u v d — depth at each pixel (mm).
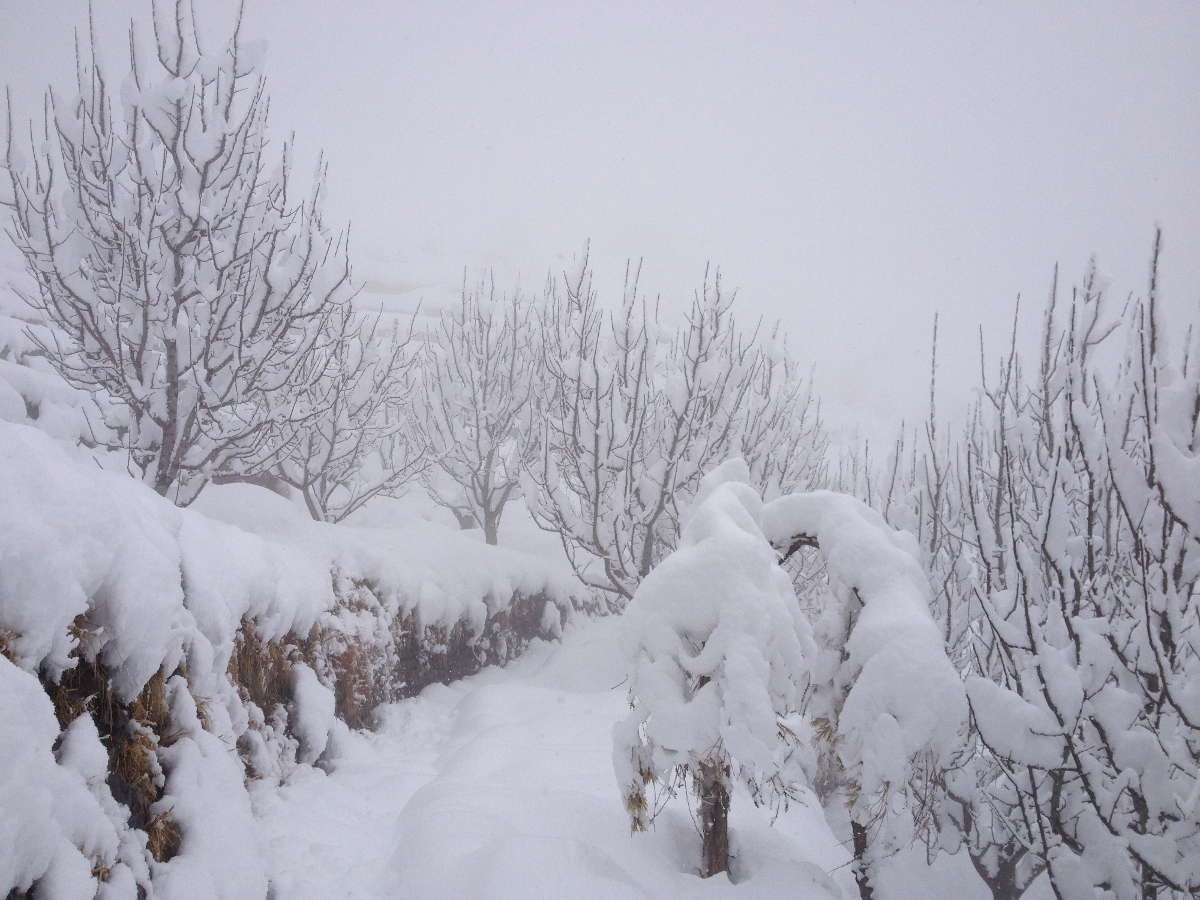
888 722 2980
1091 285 4207
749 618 3152
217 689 3826
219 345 6164
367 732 6086
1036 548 4422
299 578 5410
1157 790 3199
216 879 2768
